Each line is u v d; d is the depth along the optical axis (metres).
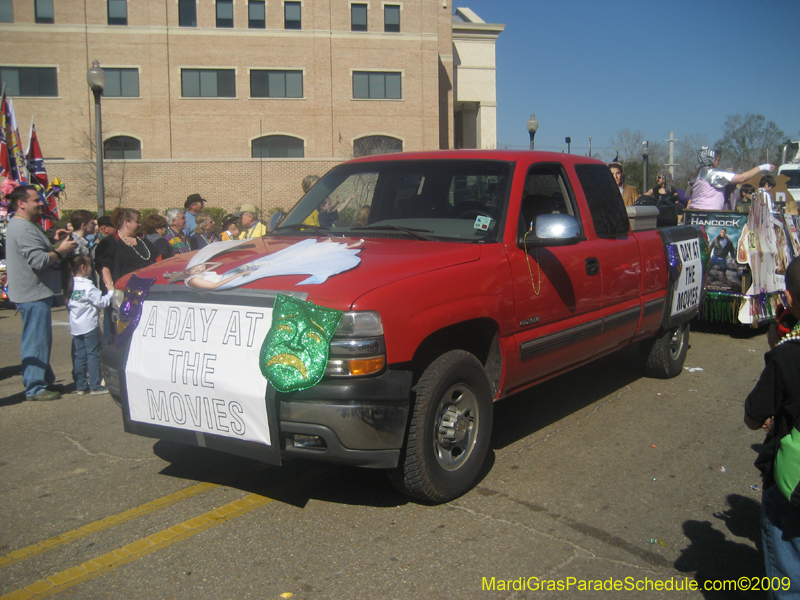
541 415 5.80
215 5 34.69
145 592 3.16
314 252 4.21
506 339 4.42
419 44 36.44
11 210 6.29
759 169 8.89
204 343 3.71
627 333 5.89
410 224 4.79
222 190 34.12
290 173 34.62
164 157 34.75
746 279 8.95
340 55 35.78
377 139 36.50
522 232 4.66
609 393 6.46
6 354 8.61
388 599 3.10
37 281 6.20
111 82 34.38
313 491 4.25
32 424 5.60
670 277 6.45
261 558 3.44
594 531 3.75
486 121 44.44
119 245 6.82
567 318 5.02
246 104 35.25
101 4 33.91
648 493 4.25
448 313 3.89
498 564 3.40
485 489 4.29
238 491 4.25
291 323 3.48
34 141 12.91
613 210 5.84
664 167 37.19
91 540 3.64
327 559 3.43
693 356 8.05
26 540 3.64
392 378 3.57
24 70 33.84
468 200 4.77
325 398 3.46
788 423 2.51
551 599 3.12
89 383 6.57
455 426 4.02
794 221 9.55
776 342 2.96
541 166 5.13
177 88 34.62
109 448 5.03
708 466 4.70
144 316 3.98
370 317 3.50
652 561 3.46
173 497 4.16
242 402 3.55
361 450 3.54
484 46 43.84
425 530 3.74
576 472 4.57
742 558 3.49
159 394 3.85
